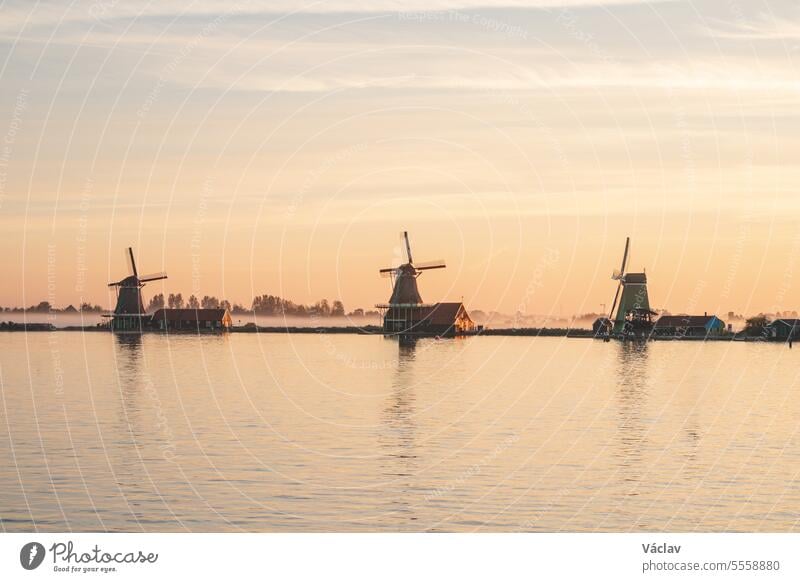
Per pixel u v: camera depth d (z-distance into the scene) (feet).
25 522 82.33
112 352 333.01
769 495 91.97
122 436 124.06
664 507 88.07
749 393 183.73
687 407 158.51
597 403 164.55
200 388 191.11
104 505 87.86
